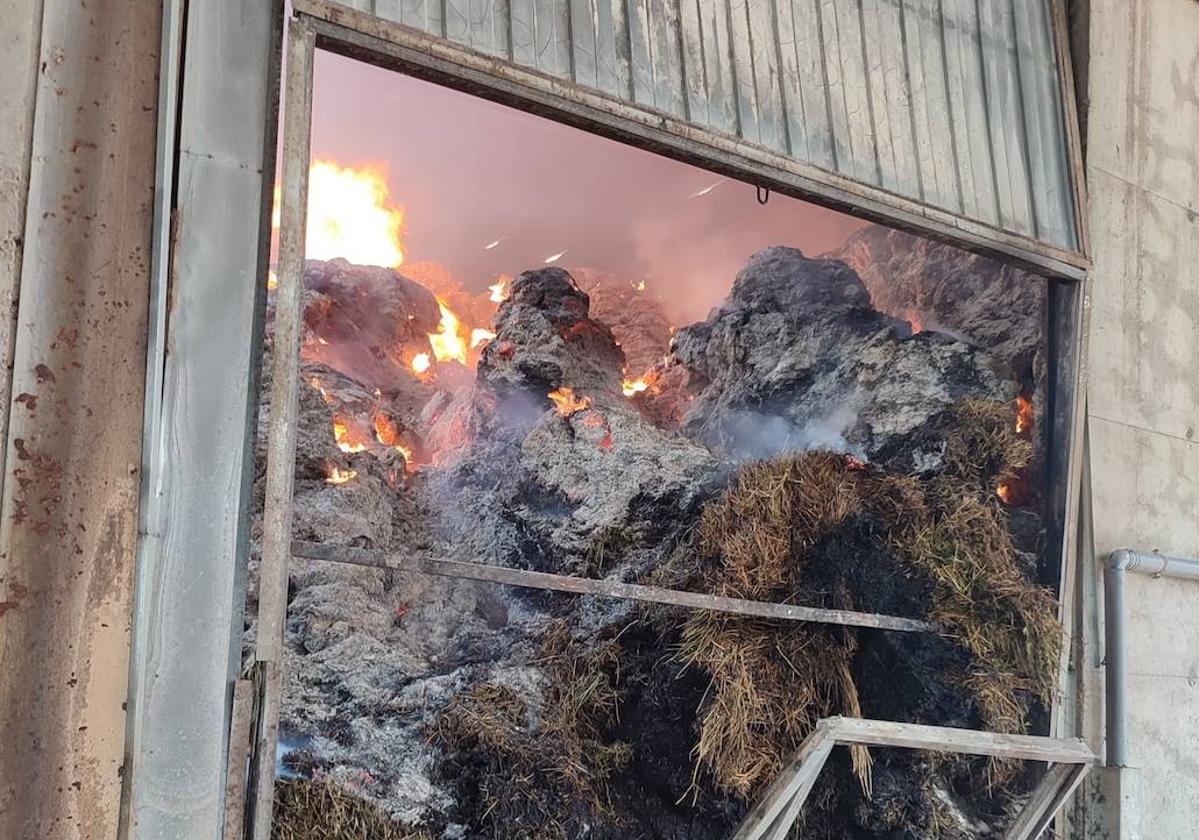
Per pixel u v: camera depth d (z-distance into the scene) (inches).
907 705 93.6
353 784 71.3
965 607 94.6
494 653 92.2
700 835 84.0
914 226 98.2
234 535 59.9
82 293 57.9
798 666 89.1
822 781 91.0
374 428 108.6
